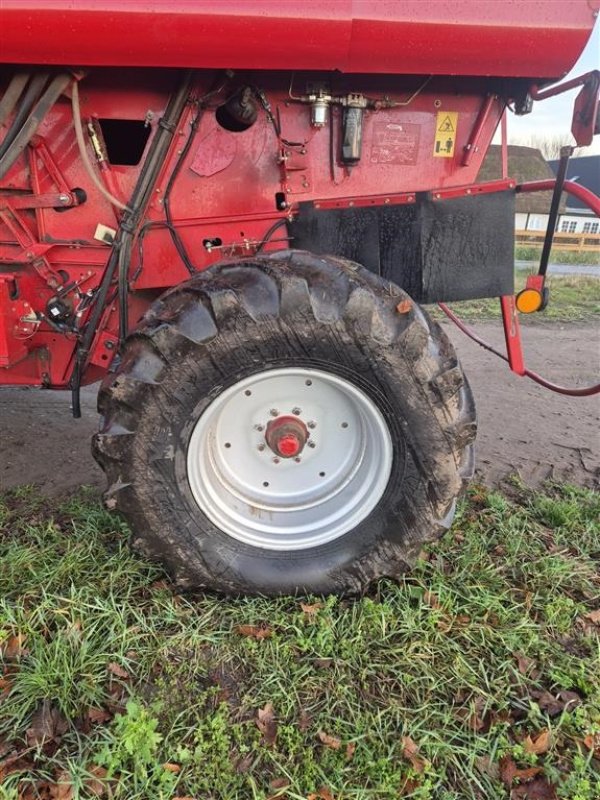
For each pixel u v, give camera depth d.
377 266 2.35
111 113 2.18
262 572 2.14
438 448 2.02
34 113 2.03
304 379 2.08
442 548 2.48
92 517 2.57
